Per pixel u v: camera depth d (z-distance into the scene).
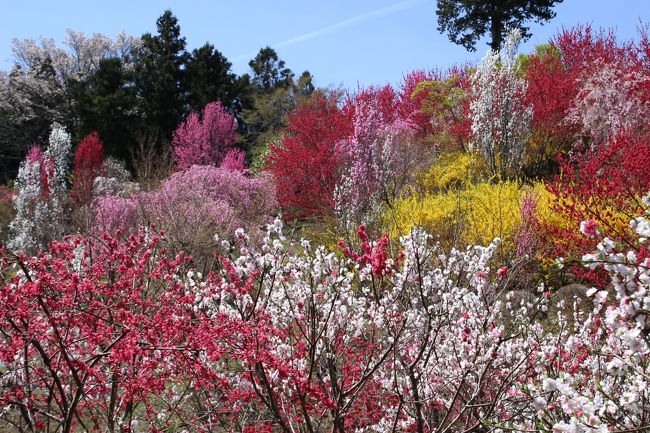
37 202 14.82
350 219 10.44
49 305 3.66
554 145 13.12
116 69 31.64
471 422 4.37
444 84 16.50
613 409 2.70
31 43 38.31
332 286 4.29
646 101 11.46
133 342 3.60
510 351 4.23
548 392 3.50
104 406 4.41
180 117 30.75
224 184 15.66
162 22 33.16
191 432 4.55
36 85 36.09
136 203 13.28
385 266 3.85
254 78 46.78
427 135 16.53
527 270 7.93
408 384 4.47
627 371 3.23
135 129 28.97
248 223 13.43
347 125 15.55
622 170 7.57
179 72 32.41
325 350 4.10
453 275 5.94
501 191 9.70
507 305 5.00
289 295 4.52
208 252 9.27
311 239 11.08
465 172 12.80
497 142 12.66
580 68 14.09
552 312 6.66
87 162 19.20
